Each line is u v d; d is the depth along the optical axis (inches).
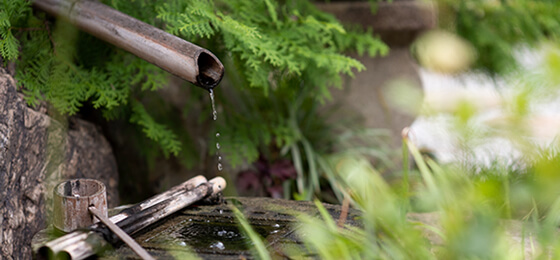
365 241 62.5
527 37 186.7
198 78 71.2
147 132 104.7
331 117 150.0
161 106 123.8
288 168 130.5
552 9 181.8
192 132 132.5
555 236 65.0
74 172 97.2
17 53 84.4
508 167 68.0
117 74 100.8
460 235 25.2
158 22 104.8
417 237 54.9
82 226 68.1
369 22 141.6
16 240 80.2
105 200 70.8
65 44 95.1
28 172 84.0
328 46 132.5
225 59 118.0
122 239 61.4
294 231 70.5
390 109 148.1
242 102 138.3
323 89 119.4
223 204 84.1
